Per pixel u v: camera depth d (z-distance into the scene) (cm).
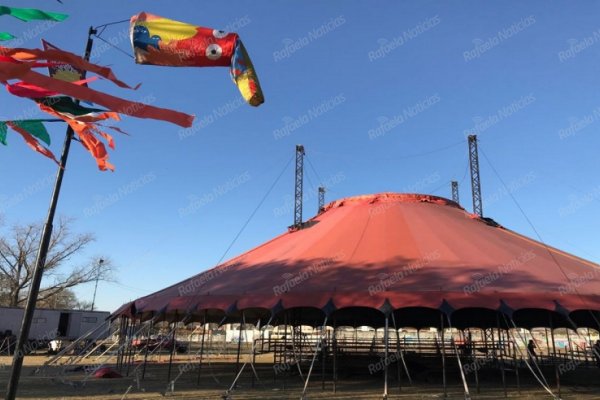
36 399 1145
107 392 1267
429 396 1136
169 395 1197
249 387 1348
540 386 1368
